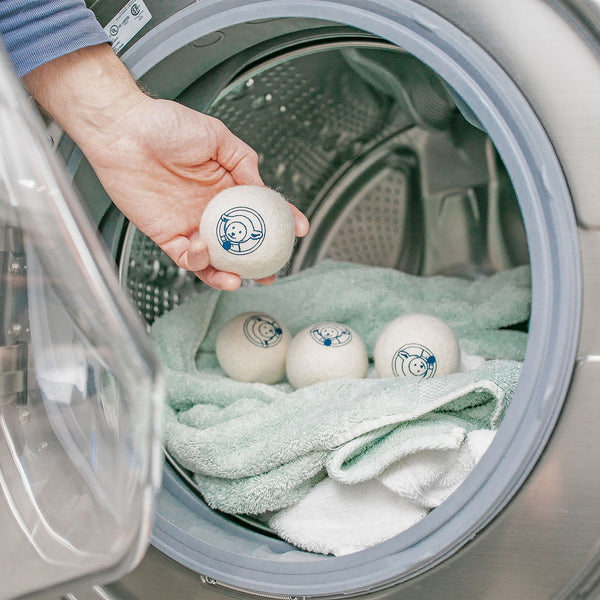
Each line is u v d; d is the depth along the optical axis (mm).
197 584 641
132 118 629
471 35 502
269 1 574
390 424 622
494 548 542
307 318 868
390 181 1010
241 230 623
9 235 371
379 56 797
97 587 646
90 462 375
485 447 589
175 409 781
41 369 410
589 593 533
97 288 315
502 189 944
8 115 314
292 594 608
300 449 629
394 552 573
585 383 494
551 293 492
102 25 632
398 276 931
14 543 393
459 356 739
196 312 845
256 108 841
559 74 481
